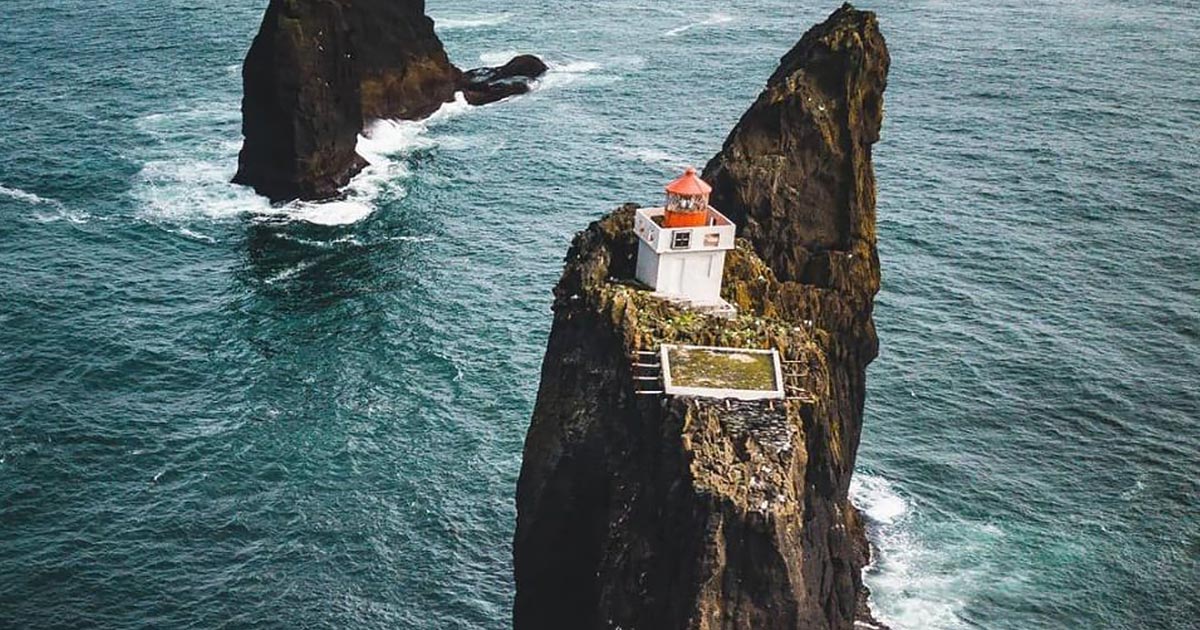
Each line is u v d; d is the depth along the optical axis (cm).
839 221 6512
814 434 5412
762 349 5434
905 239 10644
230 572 6750
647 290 5753
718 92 14475
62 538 6938
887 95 14300
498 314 9412
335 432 7931
